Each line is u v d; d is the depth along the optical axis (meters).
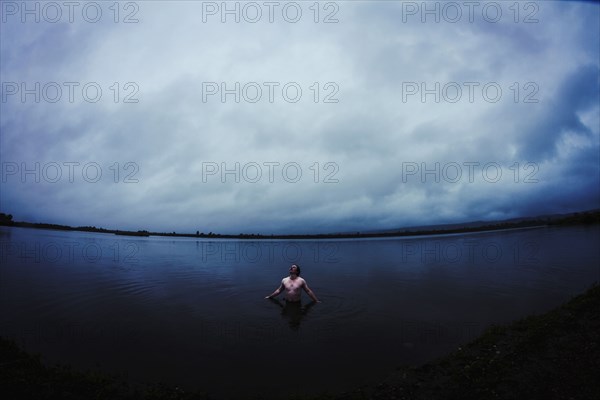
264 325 7.70
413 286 11.84
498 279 12.77
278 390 4.96
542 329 6.61
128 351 6.25
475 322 7.92
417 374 5.33
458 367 5.44
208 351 6.27
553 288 11.02
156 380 5.20
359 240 40.38
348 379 5.26
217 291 11.12
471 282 12.37
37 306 9.02
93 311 8.69
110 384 4.96
